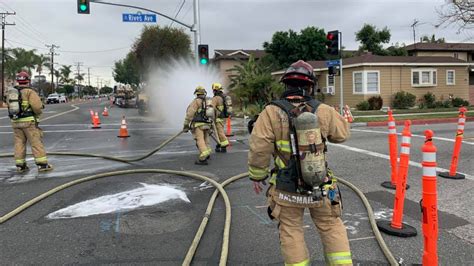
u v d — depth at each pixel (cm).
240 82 2591
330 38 1859
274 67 4453
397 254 418
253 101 2467
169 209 573
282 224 314
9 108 807
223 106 1046
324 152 303
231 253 426
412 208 564
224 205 586
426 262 356
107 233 485
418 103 2911
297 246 309
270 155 311
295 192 301
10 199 634
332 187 303
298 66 315
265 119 306
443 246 436
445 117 1917
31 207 586
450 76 3008
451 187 671
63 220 532
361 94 2795
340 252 310
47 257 420
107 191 666
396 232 464
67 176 792
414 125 1708
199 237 456
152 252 430
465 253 418
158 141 1319
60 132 1605
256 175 315
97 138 1412
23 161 833
